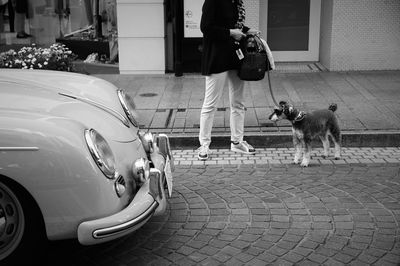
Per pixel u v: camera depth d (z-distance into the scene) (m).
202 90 8.91
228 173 5.73
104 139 3.56
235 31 5.73
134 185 3.79
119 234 3.38
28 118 3.36
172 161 4.54
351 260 3.78
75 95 4.27
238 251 3.95
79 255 3.93
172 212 4.68
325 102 7.91
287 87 8.86
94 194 3.33
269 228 4.33
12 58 7.11
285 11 10.77
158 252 3.96
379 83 9.02
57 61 7.18
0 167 3.21
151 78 9.97
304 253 3.90
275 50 10.98
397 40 9.97
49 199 3.28
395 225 4.34
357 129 6.72
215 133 6.75
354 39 9.99
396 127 6.76
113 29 10.62
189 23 9.99
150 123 7.18
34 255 3.50
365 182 5.33
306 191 5.12
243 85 6.21
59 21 10.95
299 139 5.82
